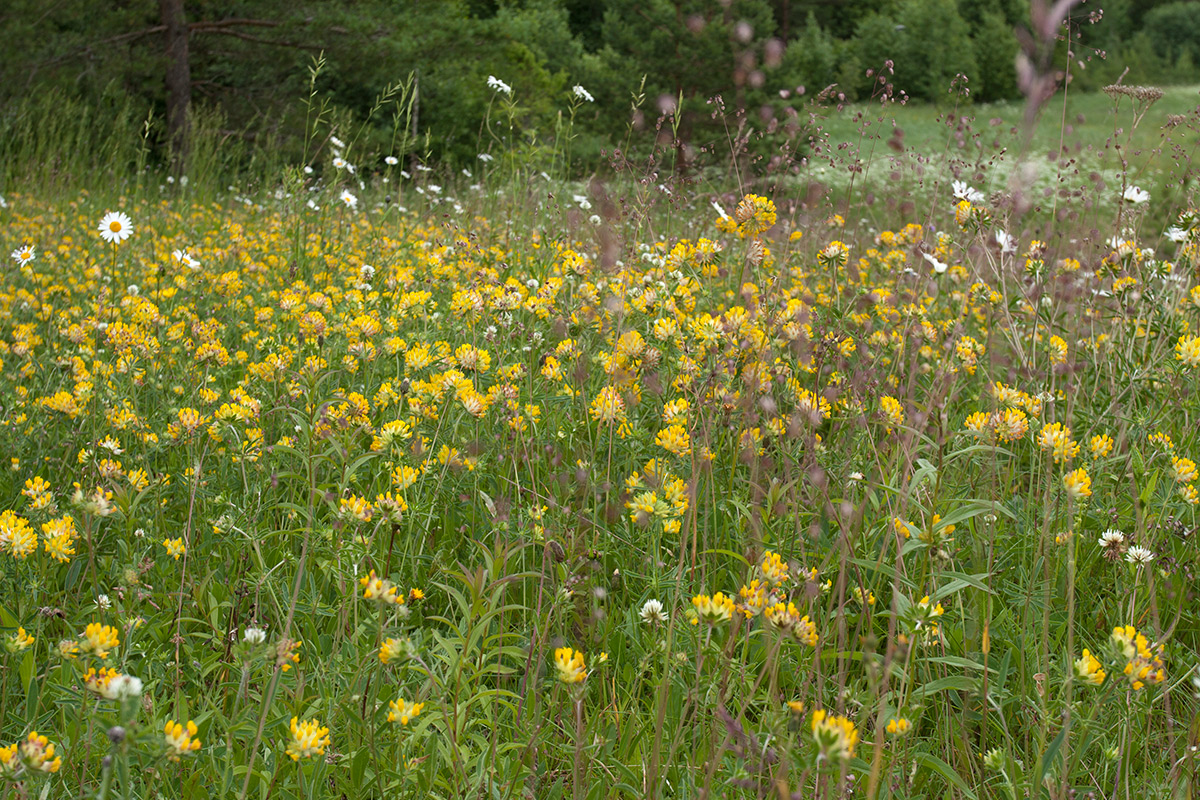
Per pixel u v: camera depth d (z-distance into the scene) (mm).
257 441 2775
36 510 2270
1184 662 2225
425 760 1834
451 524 2676
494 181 7523
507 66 16812
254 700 2047
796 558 2393
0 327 4430
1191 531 2408
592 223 3686
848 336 3188
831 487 2621
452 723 1821
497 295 3279
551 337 3352
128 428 3055
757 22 13945
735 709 2102
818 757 1372
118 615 2094
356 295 4035
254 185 9820
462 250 4727
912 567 2379
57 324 4230
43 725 1953
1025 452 3166
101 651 1719
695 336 2836
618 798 1878
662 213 5035
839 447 2867
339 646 2152
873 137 4324
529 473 2814
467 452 2695
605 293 3418
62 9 14906
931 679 2182
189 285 4820
